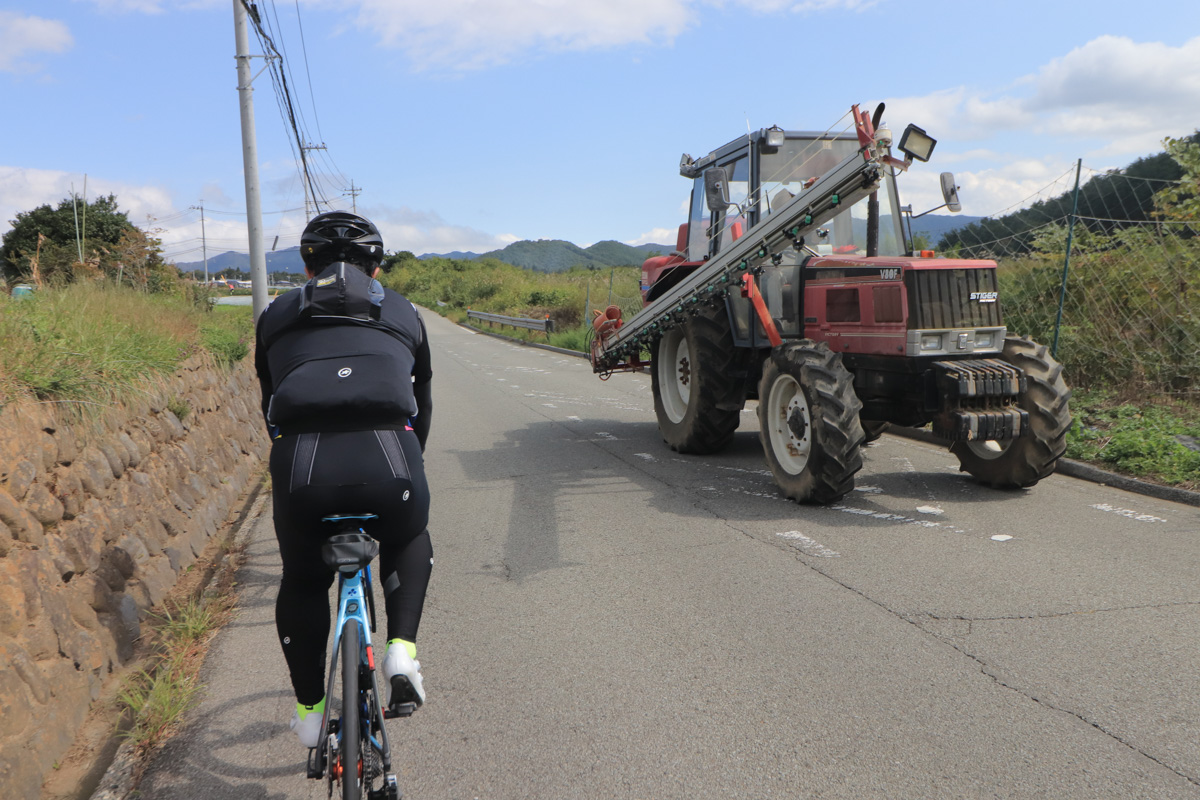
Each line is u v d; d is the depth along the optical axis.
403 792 2.62
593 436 9.56
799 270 6.88
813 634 3.73
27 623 2.93
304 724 2.42
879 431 8.06
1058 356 9.42
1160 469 6.21
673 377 8.75
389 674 2.17
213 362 7.79
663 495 6.52
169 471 5.18
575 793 2.58
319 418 2.27
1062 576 4.33
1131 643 3.49
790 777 2.62
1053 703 3.01
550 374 17.39
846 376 5.68
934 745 2.77
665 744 2.85
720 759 2.74
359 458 2.23
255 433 8.72
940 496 6.13
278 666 3.64
